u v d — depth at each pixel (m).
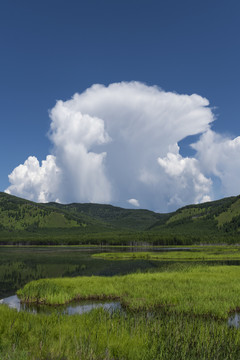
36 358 8.55
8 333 11.07
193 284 28.84
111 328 12.09
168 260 79.31
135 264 67.25
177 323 13.41
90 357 8.52
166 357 9.22
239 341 11.13
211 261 73.38
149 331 11.88
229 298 22.20
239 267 46.47
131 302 21.52
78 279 34.22
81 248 184.25
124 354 9.26
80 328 11.56
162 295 22.97
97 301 24.98
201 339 10.96
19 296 27.98
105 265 65.06
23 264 67.88
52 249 168.00
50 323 13.12
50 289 26.78
